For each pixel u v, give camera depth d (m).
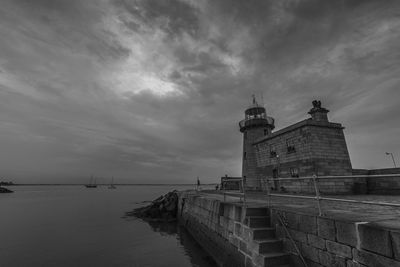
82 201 64.81
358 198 12.66
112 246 17.56
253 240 8.09
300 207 8.82
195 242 17.75
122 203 58.06
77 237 20.72
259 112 29.80
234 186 35.66
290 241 7.48
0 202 59.62
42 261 14.30
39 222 28.70
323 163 18.33
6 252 16.17
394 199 11.82
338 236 5.91
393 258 4.63
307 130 18.72
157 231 23.03
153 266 13.16
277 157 22.52
